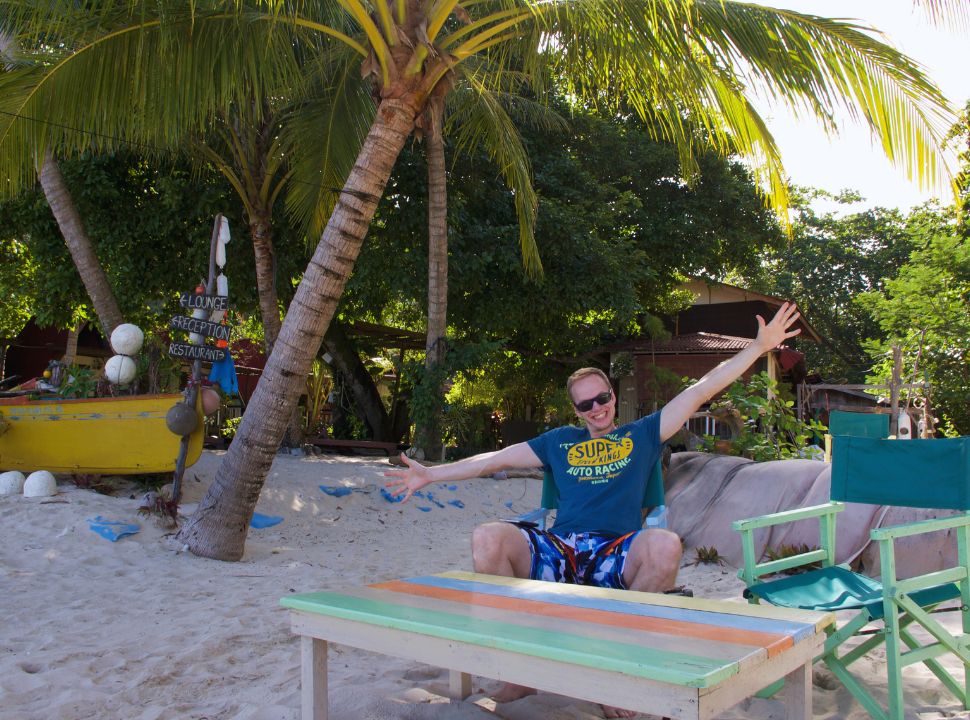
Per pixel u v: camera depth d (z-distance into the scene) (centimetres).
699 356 1908
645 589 334
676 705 195
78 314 1566
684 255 1947
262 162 1243
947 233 2173
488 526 356
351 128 1008
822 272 3444
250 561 710
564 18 662
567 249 1559
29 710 342
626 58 658
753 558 360
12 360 2252
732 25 603
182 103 684
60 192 997
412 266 1482
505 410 1919
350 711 326
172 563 666
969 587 342
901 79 594
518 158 1109
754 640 226
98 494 827
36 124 690
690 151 757
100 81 680
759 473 717
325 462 1216
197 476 939
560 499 385
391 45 655
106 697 357
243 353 1994
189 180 1351
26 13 743
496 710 332
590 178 1712
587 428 394
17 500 786
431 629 244
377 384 2269
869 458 392
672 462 805
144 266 1383
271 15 661
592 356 1920
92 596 559
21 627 479
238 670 399
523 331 1808
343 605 274
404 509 1020
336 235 671
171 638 454
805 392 1941
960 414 1831
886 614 313
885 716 311
